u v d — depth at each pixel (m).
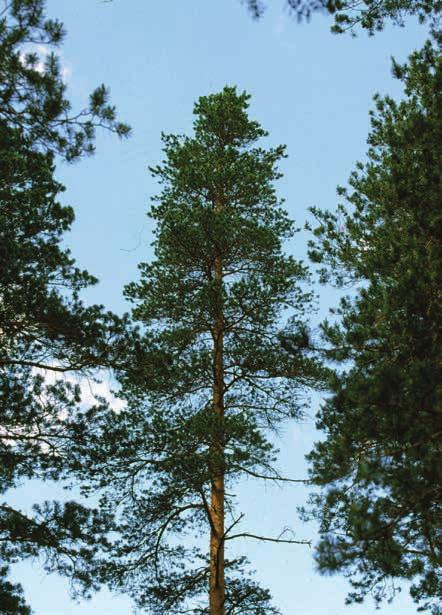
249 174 19.28
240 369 17.39
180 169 19.86
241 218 18.19
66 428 13.99
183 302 17.84
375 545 9.62
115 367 14.02
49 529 13.38
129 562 15.63
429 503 9.81
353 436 10.67
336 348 11.86
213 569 15.30
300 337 12.06
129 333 14.05
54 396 13.84
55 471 13.96
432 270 11.05
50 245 14.65
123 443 14.73
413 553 12.10
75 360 13.95
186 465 15.26
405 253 11.88
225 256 18.88
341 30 11.05
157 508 15.84
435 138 11.80
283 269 18.64
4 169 14.24
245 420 16.22
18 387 13.54
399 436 9.80
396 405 9.76
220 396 17.42
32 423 13.54
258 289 17.17
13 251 13.66
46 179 14.97
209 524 16.08
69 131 8.52
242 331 18.06
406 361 10.71
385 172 15.87
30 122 8.54
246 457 15.51
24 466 13.78
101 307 14.00
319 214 16.48
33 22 8.05
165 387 16.56
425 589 13.32
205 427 15.64
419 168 11.69
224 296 17.23
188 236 18.00
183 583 15.82
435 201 11.37
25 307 13.07
